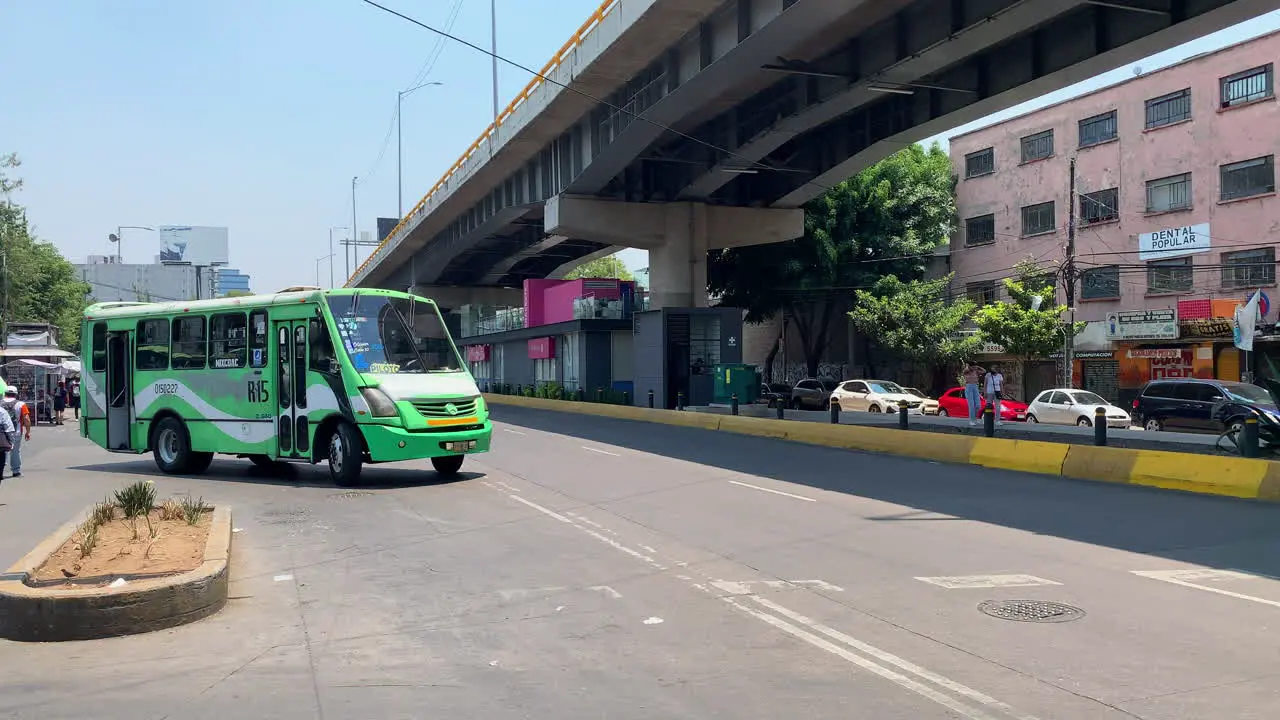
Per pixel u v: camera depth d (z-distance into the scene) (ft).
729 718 16.17
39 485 52.49
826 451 68.74
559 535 35.24
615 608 24.23
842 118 97.91
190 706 17.35
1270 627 21.50
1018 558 29.94
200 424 55.88
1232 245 111.86
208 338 55.83
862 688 17.62
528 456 65.36
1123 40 65.41
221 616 24.17
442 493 47.24
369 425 48.06
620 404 125.29
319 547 33.63
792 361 183.01
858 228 150.61
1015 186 142.10
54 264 222.89
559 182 113.80
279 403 52.21
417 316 52.39
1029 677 18.10
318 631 22.63
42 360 136.77
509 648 20.88
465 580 27.94
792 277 151.02
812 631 21.65
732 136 96.53
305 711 16.97
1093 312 128.36
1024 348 118.62
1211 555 30.30
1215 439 63.77
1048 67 71.97
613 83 91.04
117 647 21.44
